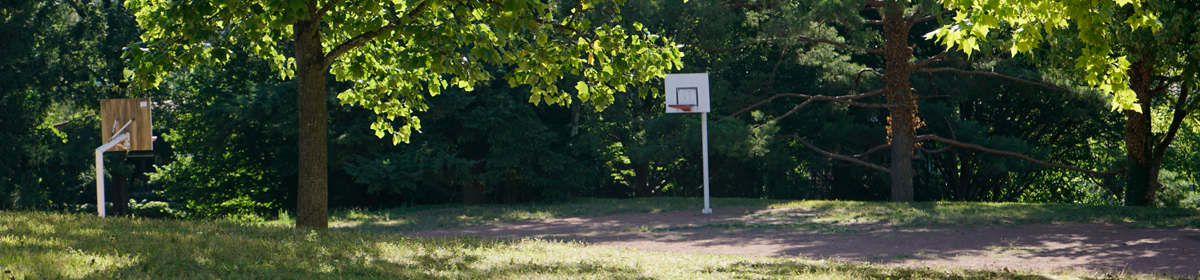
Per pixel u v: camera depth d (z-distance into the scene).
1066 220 16.97
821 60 28.47
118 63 31.27
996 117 34.78
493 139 26.17
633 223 19.02
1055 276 8.77
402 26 8.74
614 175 34.38
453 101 24.92
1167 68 19.50
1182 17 18.38
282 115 25.19
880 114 34.09
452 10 10.72
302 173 11.30
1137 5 7.01
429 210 24.36
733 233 15.81
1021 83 28.48
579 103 28.78
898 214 19.03
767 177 35.50
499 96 25.78
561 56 10.24
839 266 9.19
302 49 11.15
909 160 27.12
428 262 8.09
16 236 7.55
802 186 36.75
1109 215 17.69
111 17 32.00
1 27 26.62
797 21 25.25
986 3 6.34
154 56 9.30
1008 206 21.70
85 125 36.00
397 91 13.64
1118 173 26.33
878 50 27.31
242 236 9.07
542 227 18.48
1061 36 19.42
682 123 28.22
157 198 45.50
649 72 11.03
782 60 32.31
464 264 8.12
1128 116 24.05
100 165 10.70
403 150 25.89
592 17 26.30
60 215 10.78
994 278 8.44
